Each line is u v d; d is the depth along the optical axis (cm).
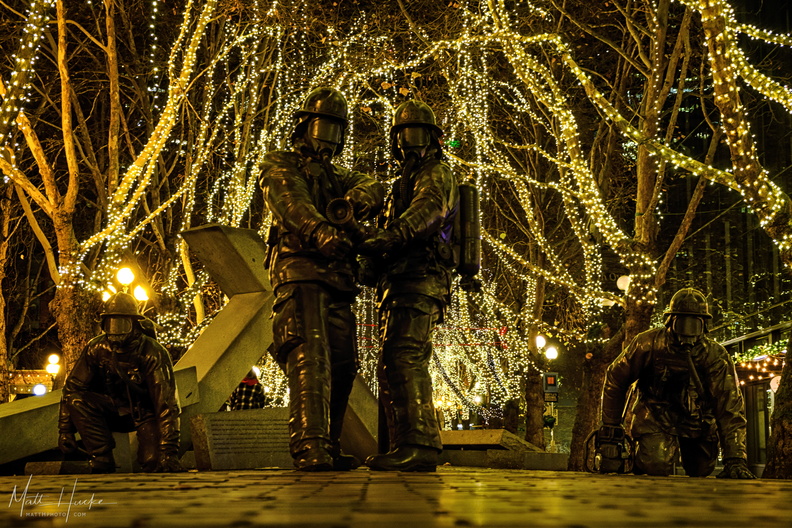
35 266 3938
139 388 726
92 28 2373
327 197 521
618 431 779
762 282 3105
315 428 481
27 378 3441
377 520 112
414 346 516
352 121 2436
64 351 1922
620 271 2802
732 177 1216
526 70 1803
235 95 2297
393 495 185
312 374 493
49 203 1925
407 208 534
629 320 1870
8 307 3619
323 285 510
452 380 3631
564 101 1791
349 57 2325
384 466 492
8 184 2175
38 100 2514
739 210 3284
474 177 2641
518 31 2267
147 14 2312
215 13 2286
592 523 108
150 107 2308
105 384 735
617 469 775
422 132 548
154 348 730
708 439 770
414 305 518
